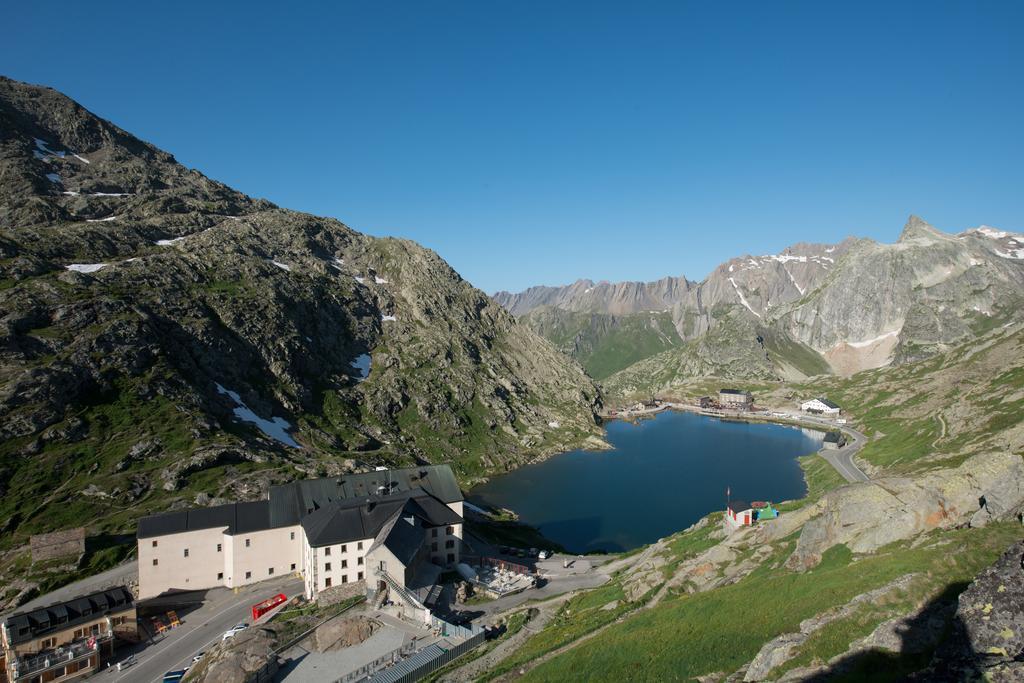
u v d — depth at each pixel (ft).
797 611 169.89
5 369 426.10
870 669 129.39
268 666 209.77
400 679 204.13
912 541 187.62
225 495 371.35
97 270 588.09
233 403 539.70
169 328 557.74
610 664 182.80
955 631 114.52
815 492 536.42
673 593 240.73
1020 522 166.81
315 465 447.42
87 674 224.94
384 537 280.72
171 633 255.29
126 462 393.09
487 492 575.38
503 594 289.94
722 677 158.10
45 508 344.28
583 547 431.84
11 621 226.38
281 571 309.22
